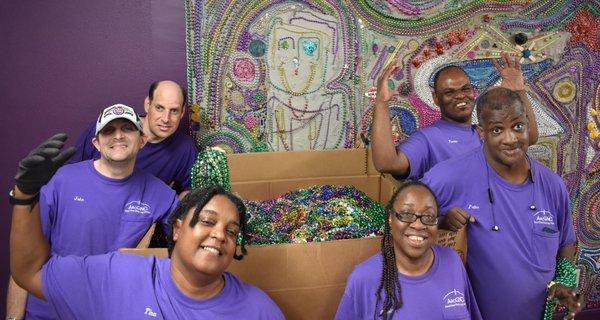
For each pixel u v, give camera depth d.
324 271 2.00
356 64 3.25
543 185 2.07
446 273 1.80
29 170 1.45
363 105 3.31
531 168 2.06
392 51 3.27
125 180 2.24
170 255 1.76
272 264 1.95
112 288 1.60
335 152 3.20
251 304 1.59
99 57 2.99
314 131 3.29
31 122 3.01
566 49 3.46
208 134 3.16
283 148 3.27
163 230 2.36
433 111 3.40
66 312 1.60
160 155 2.79
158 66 3.05
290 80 3.20
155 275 1.62
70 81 3.00
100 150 2.18
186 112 3.11
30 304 2.09
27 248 1.58
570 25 3.44
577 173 3.63
